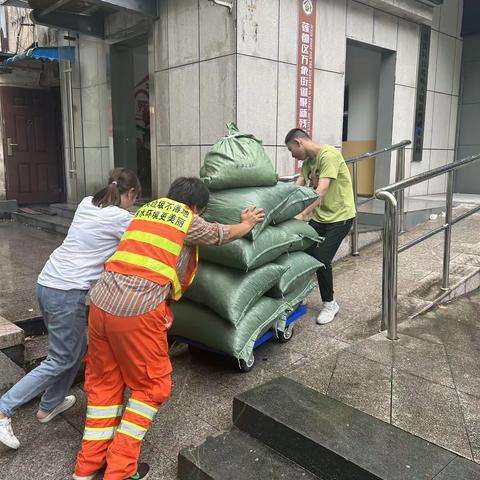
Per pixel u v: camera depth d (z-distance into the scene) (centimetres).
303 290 369
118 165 785
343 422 237
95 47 771
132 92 785
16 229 766
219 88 548
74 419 280
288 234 335
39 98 948
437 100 817
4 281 468
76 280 250
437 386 277
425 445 220
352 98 812
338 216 389
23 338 331
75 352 255
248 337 302
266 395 262
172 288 232
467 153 863
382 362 307
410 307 396
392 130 743
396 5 673
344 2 632
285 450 234
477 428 238
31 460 245
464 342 336
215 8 538
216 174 298
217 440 247
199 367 332
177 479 232
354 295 442
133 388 228
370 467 204
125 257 225
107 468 218
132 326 215
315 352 345
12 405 243
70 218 785
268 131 568
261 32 543
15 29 984
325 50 617
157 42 619
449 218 408
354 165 545
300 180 411
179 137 607
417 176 368
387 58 731
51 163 973
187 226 234
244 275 301
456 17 824
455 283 431
